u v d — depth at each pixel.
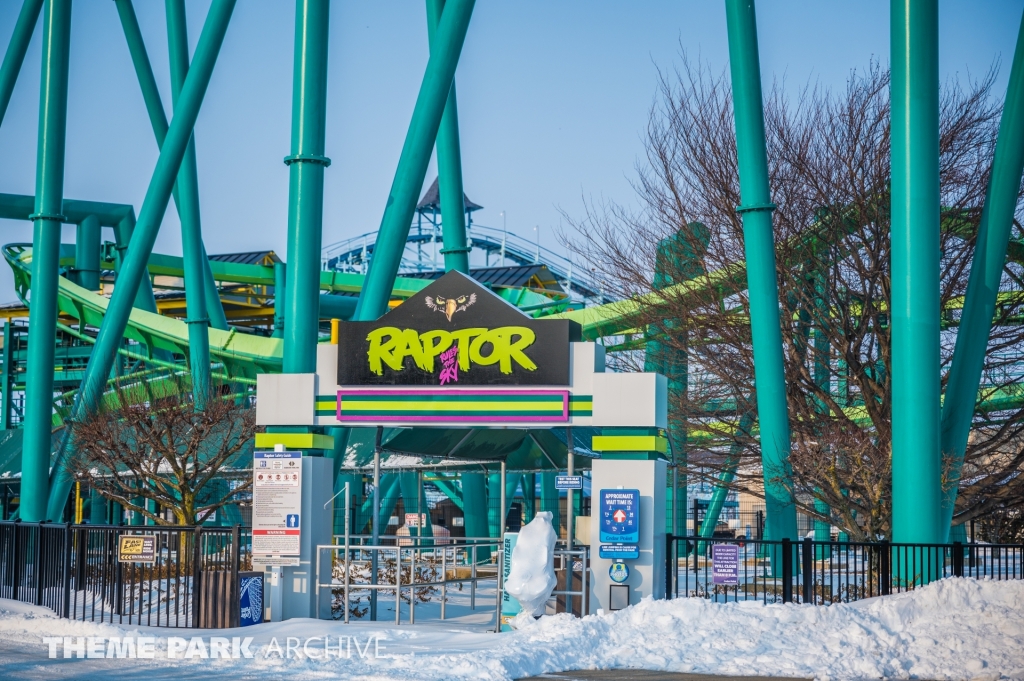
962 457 22.70
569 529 17.77
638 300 35.84
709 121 36.31
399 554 17.59
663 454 17.77
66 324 59.81
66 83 29.86
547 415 17.14
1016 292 32.28
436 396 17.58
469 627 17.88
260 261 68.62
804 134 34.53
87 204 53.12
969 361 22.69
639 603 15.38
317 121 23.75
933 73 20.30
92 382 29.36
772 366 22.45
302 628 16.09
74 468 29.97
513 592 15.83
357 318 24.17
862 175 33.00
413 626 17.14
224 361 45.38
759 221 22.39
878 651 13.21
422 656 12.87
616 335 39.72
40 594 18.58
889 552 18.27
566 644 13.69
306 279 23.38
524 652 12.90
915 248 20.23
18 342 63.59
